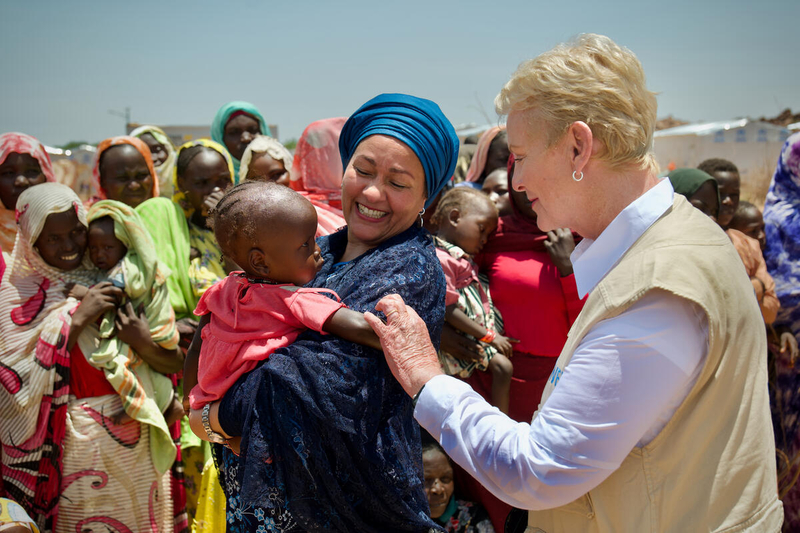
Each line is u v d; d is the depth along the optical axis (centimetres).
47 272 320
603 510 155
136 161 439
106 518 308
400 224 210
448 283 325
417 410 170
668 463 147
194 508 352
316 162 364
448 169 216
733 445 146
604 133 154
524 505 156
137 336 317
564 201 166
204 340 192
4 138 391
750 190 1337
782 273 451
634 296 144
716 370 144
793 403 429
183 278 369
